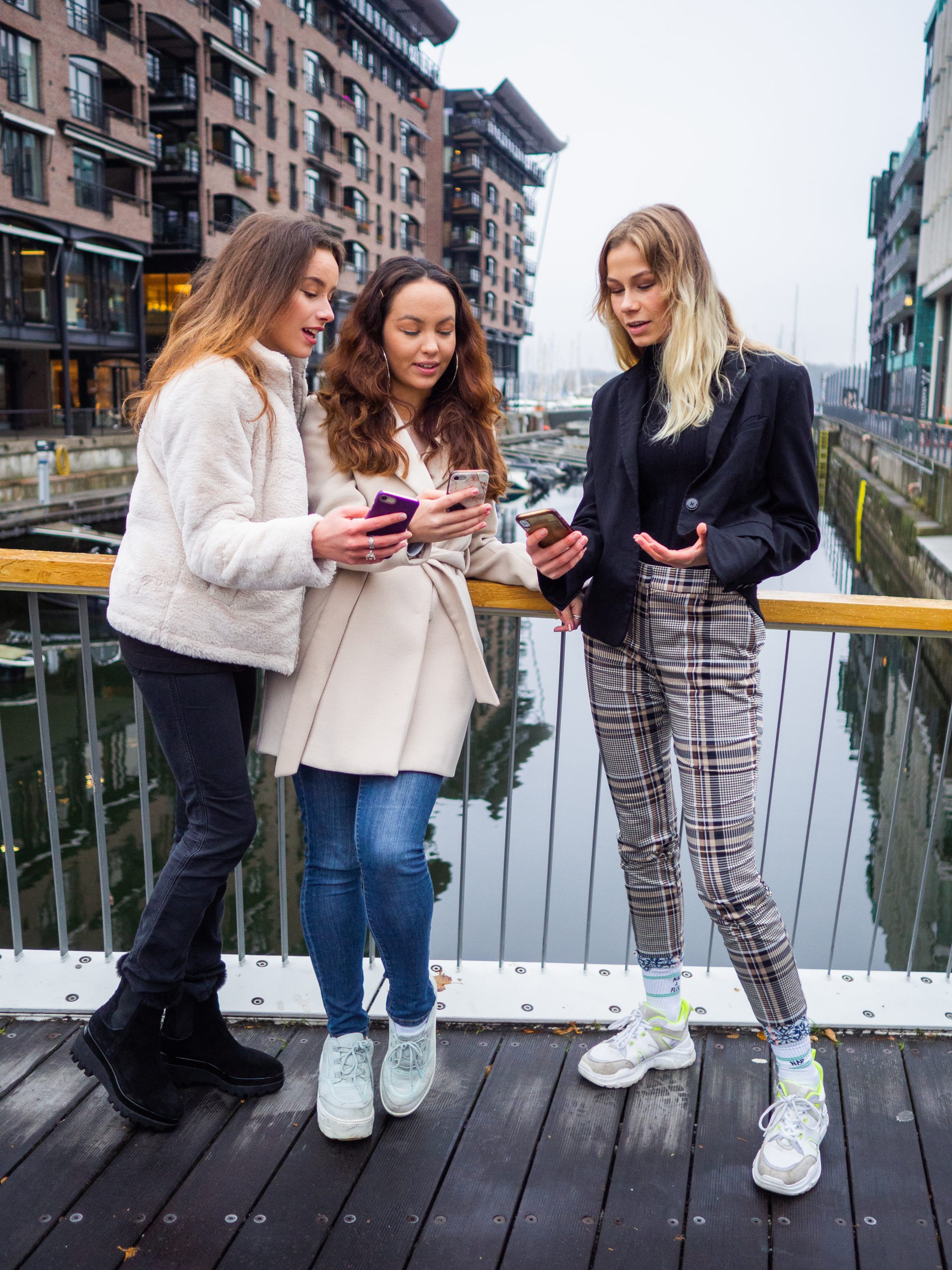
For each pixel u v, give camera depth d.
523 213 68.06
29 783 10.27
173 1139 1.84
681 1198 1.73
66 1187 1.72
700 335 1.63
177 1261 1.58
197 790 1.70
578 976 2.35
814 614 2.06
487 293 61.75
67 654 14.20
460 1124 1.90
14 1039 2.12
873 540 26.38
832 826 9.04
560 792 10.14
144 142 28.28
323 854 1.82
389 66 45.34
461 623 1.82
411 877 1.70
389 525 1.46
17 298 24.53
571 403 81.62
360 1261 1.59
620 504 1.74
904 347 47.97
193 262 32.59
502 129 62.12
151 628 1.60
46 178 24.84
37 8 23.97
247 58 32.50
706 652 1.72
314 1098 1.96
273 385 1.62
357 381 1.69
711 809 1.74
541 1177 1.77
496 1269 1.58
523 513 1.67
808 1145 1.75
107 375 31.75
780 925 1.78
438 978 2.33
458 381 1.82
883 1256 1.62
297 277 1.59
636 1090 2.00
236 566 1.49
